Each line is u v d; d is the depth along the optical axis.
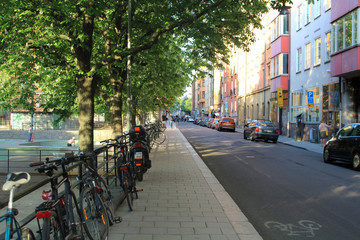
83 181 4.21
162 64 16.50
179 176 9.81
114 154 7.41
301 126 26.61
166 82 19.28
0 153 16.22
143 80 18.78
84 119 9.47
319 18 24.77
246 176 10.16
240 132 41.31
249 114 49.53
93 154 4.62
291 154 16.45
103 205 4.51
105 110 21.86
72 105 16.86
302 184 8.90
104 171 6.95
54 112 16.86
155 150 17.89
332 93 22.64
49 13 9.45
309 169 11.57
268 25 37.53
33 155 15.83
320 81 24.58
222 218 5.60
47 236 2.98
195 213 5.91
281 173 10.68
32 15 9.82
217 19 12.61
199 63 16.38
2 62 12.56
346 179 9.66
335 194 7.70
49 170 3.36
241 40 14.49
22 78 14.07
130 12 12.23
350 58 18.36
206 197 7.15
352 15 18.17
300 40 28.48
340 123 21.25
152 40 11.02
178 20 11.31
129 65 13.73
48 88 16.59
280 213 6.19
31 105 16.33
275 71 33.59
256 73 45.19
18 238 2.58
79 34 9.38
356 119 20.45
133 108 21.52
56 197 3.42
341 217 5.89
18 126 39.31
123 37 14.72
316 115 25.22
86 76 9.51
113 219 5.11
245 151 17.69
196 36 12.94
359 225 5.44
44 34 10.20
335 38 20.38
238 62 58.19
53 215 3.21
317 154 17.11
